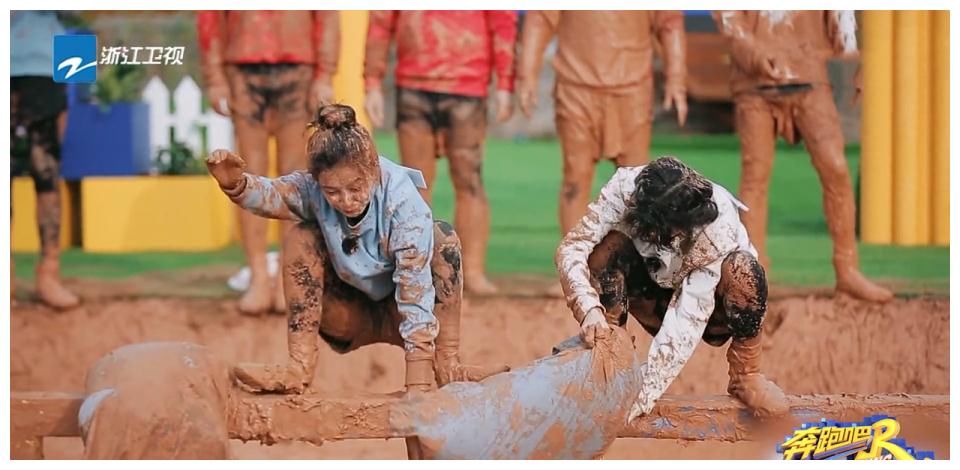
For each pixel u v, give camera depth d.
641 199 7.35
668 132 14.39
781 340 13.27
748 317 7.48
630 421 7.64
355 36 13.56
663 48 13.20
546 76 14.55
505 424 7.27
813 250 13.82
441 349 7.61
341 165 6.93
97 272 14.33
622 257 7.74
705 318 7.57
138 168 14.73
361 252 7.31
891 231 13.84
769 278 13.66
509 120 14.23
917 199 13.71
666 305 7.95
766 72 12.79
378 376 12.96
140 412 7.15
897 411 7.82
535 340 13.21
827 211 13.25
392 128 14.55
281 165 13.22
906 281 13.56
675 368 7.60
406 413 7.27
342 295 7.73
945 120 13.59
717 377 12.52
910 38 13.56
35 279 14.12
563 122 13.09
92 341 13.66
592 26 12.84
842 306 13.35
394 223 7.20
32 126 13.55
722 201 7.60
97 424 7.14
